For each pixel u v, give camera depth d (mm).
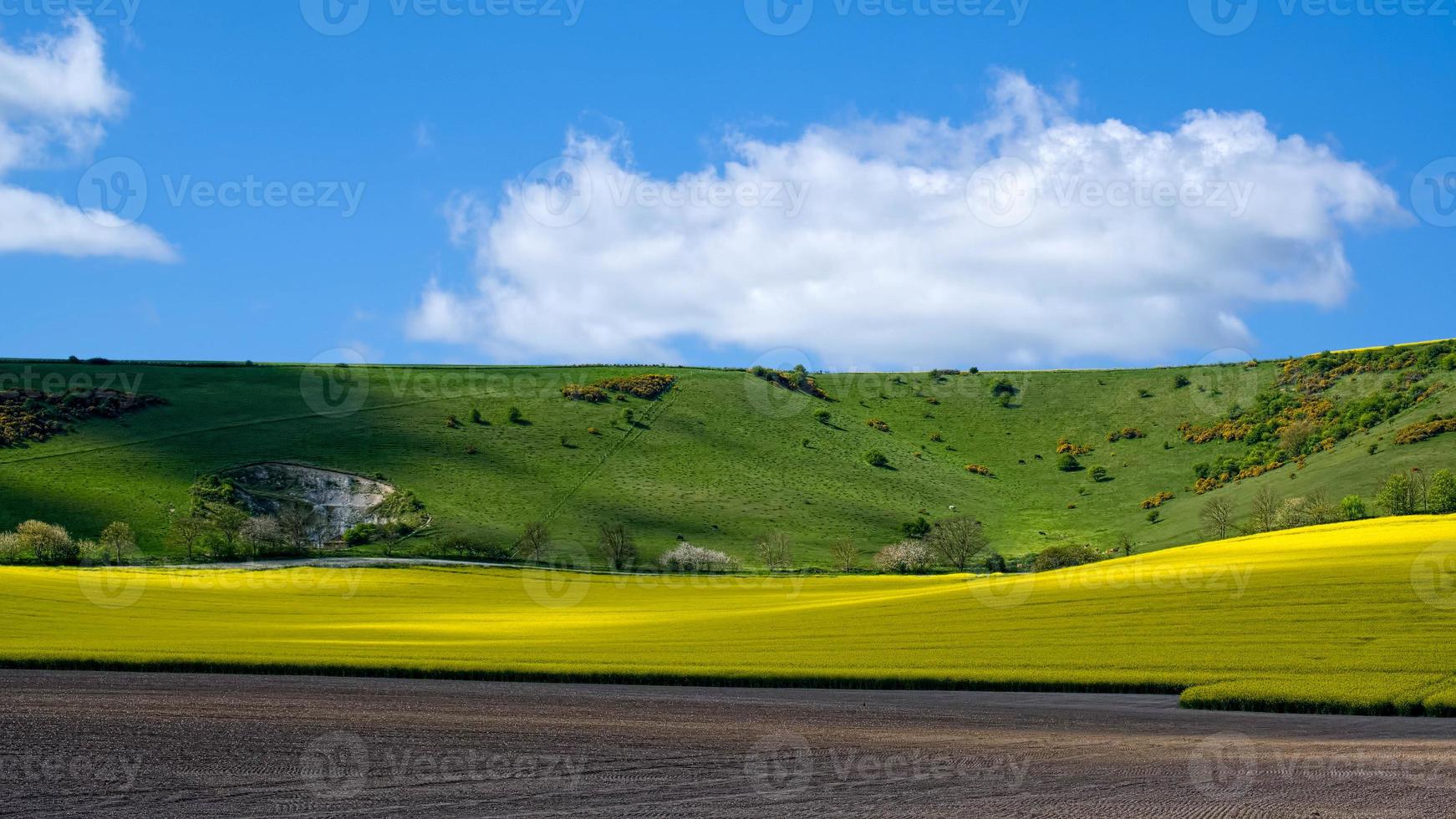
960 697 28547
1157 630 39844
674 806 15500
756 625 49344
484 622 58562
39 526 88500
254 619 58031
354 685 29719
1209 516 117000
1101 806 15695
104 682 29203
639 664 34156
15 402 126688
